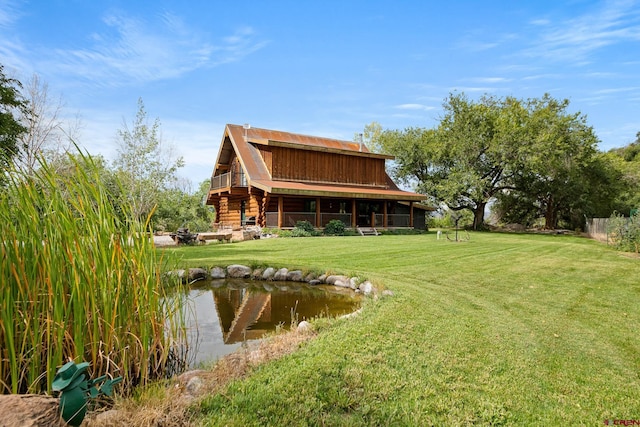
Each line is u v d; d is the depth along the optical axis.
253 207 22.27
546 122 27.36
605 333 4.54
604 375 3.39
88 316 3.00
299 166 22.73
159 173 25.75
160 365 3.56
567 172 27.89
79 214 3.08
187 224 27.23
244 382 2.94
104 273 3.06
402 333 4.26
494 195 32.88
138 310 3.28
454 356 3.68
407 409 2.69
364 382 3.04
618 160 33.28
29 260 2.80
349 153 24.27
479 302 5.93
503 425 2.57
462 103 28.89
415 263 9.86
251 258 10.52
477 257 11.27
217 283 8.29
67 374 1.97
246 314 6.01
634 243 13.53
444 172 30.58
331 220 21.83
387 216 24.61
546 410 2.78
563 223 34.62
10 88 14.10
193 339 4.77
